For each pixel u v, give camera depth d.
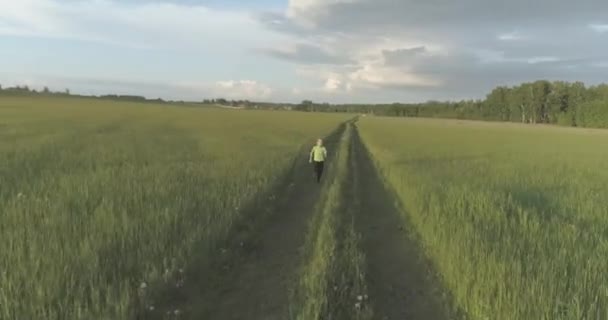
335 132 57.28
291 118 102.12
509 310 5.97
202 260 8.02
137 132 40.25
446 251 8.71
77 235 7.76
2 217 8.60
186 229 8.89
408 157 28.33
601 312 5.75
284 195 15.66
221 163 19.77
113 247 7.43
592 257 7.43
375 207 14.90
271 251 9.61
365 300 7.04
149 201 10.63
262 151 27.17
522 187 16.44
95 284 6.21
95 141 28.78
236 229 10.52
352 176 21.11
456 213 11.34
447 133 69.69
